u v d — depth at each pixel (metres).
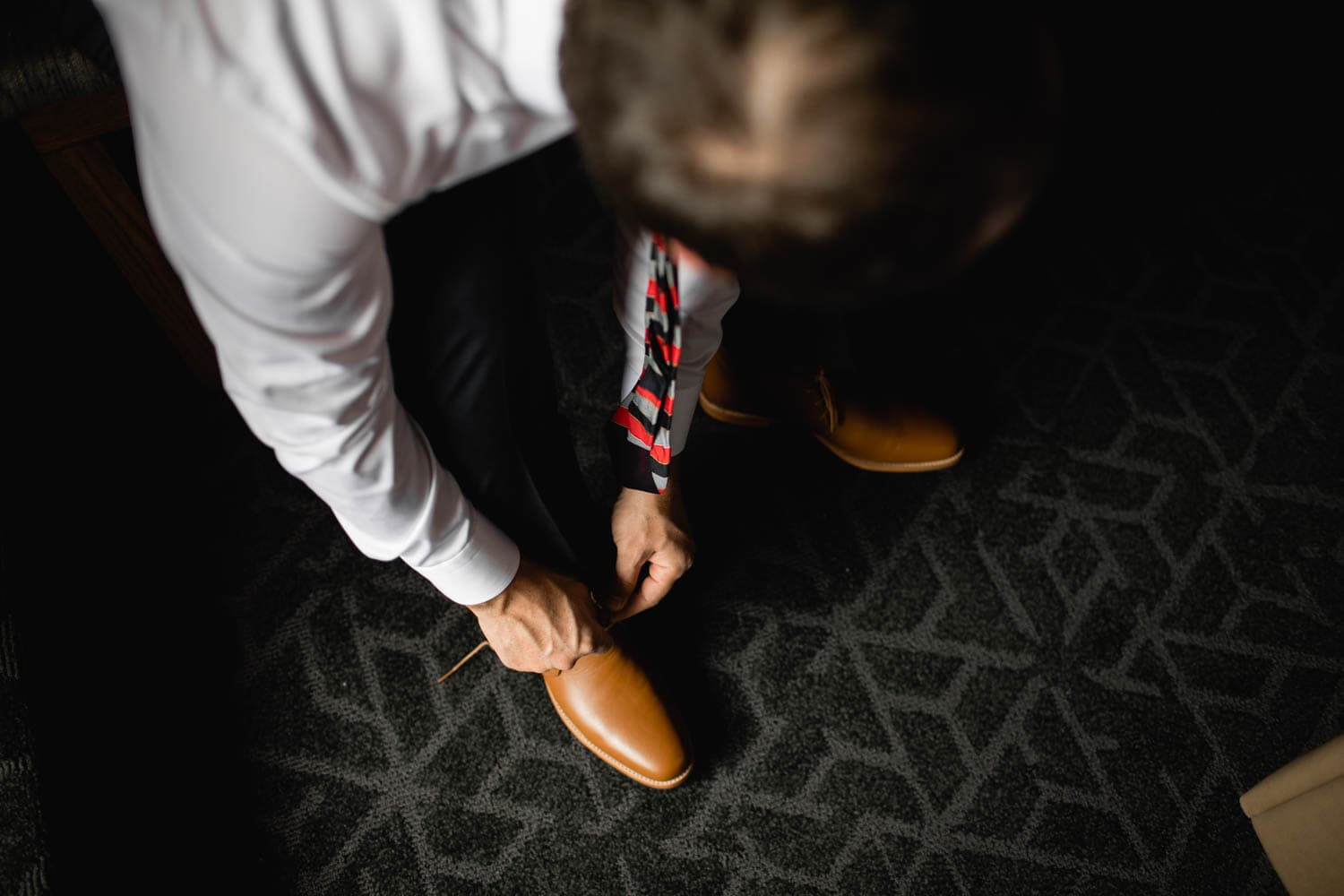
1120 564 1.32
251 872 1.09
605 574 1.04
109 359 1.37
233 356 0.52
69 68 0.97
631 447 0.85
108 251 1.11
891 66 0.36
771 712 1.21
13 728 1.09
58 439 1.31
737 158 0.39
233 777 1.14
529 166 0.75
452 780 1.15
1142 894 1.13
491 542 0.78
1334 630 1.29
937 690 1.23
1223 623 1.29
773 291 0.45
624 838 1.13
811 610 1.27
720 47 0.37
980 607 1.28
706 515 1.33
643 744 1.11
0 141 1.26
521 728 1.18
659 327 0.72
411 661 1.21
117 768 1.12
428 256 0.68
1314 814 0.99
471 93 0.49
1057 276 1.54
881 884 1.12
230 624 1.22
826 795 1.17
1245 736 1.22
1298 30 1.84
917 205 0.39
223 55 0.42
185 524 1.28
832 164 0.38
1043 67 0.39
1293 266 1.57
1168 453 1.40
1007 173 0.39
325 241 0.47
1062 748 1.21
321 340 0.52
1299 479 1.39
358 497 0.63
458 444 0.81
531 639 0.90
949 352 1.46
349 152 0.45
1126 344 1.49
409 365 0.75
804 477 1.36
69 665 1.17
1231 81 1.77
